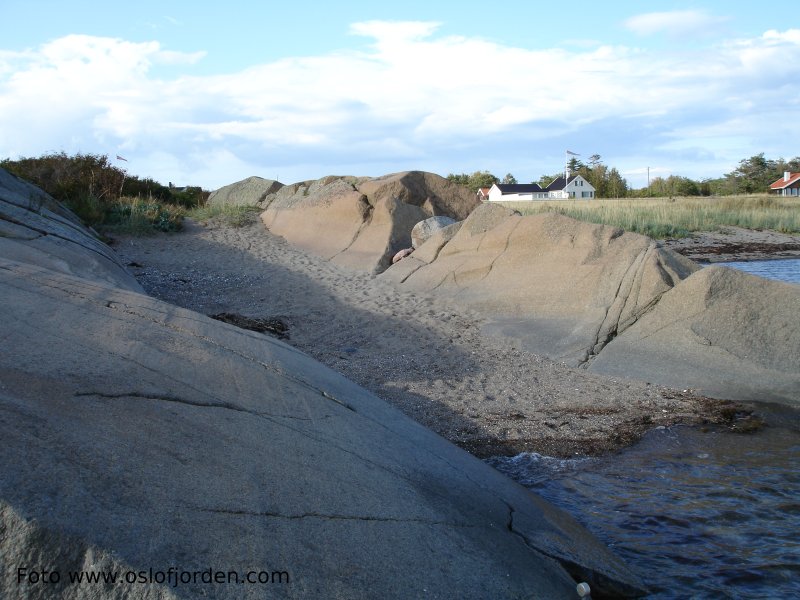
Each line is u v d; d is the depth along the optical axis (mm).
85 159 20297
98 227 17719
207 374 5102
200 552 3279
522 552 4523
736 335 9648
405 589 3621
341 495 4156
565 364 10062
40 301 5480
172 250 16875
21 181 14555
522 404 8539
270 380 5430
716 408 8422
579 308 11203
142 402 4336
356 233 17141
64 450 3545
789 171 83062
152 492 3512
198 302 12844
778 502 6105
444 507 4570
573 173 88062
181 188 27656
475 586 3891
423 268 14367
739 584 4895
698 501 6145
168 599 2979
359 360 10016
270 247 17656
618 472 6770
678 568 5098
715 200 46094
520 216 13680
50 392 4055
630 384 9273
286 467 4223
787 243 28219
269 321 11648
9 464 3283
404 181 17562
